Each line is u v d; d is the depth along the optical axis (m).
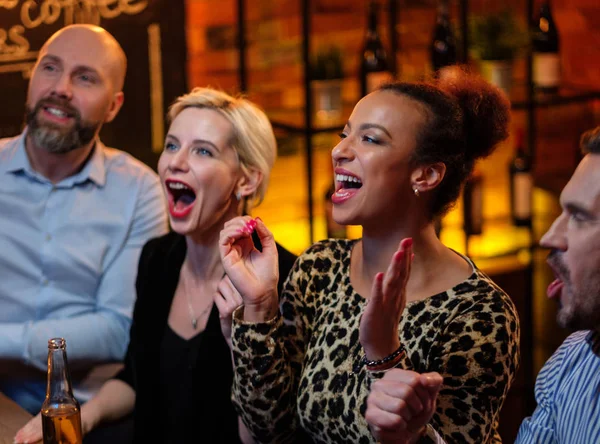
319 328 1.66
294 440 1.74
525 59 3.51
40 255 2.56
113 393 2.27
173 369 2.14
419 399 1.27
